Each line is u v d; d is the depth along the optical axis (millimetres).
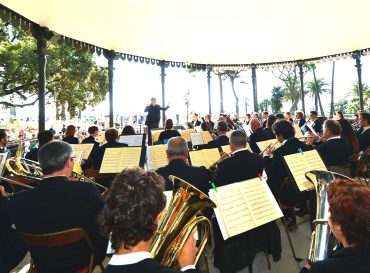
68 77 16094
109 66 9844
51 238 1698
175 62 12266
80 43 8695
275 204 2246
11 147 7445
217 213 1992
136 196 984
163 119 12086
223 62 12906
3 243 1986
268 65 13312
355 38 10070
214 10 7719
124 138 5480
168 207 1516
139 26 8234
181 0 7051
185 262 1363
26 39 14609
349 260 975
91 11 6836
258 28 9047
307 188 2773
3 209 2021
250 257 2455
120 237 950
